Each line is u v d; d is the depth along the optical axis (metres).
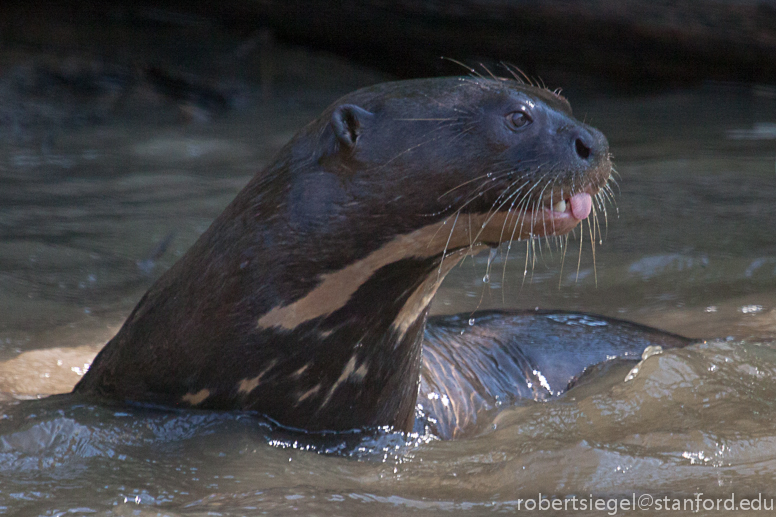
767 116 30.17
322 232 8.45
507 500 7.46
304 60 37.03
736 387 10.45
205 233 9.04
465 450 8.93
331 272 8.47
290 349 8.52
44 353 11.48
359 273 8.52
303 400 8.72
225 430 8.49
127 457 8.05
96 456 8.05
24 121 27.28
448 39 35.53
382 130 8.53
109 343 9.51
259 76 35.16
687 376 10.66
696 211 18.95
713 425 9.38
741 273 15.48
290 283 8.45
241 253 8.55
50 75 31.50
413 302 8.91
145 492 7.40
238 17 37.53
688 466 8.20
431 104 8.59
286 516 6.80
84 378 9.70
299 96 33.91
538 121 8.52
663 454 8.45
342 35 36.62
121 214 17.98
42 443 8.19
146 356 8.80
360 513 7.01
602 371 11.65
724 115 30.53
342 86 35.72
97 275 14.65
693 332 13.06
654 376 10.62
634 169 22.61
